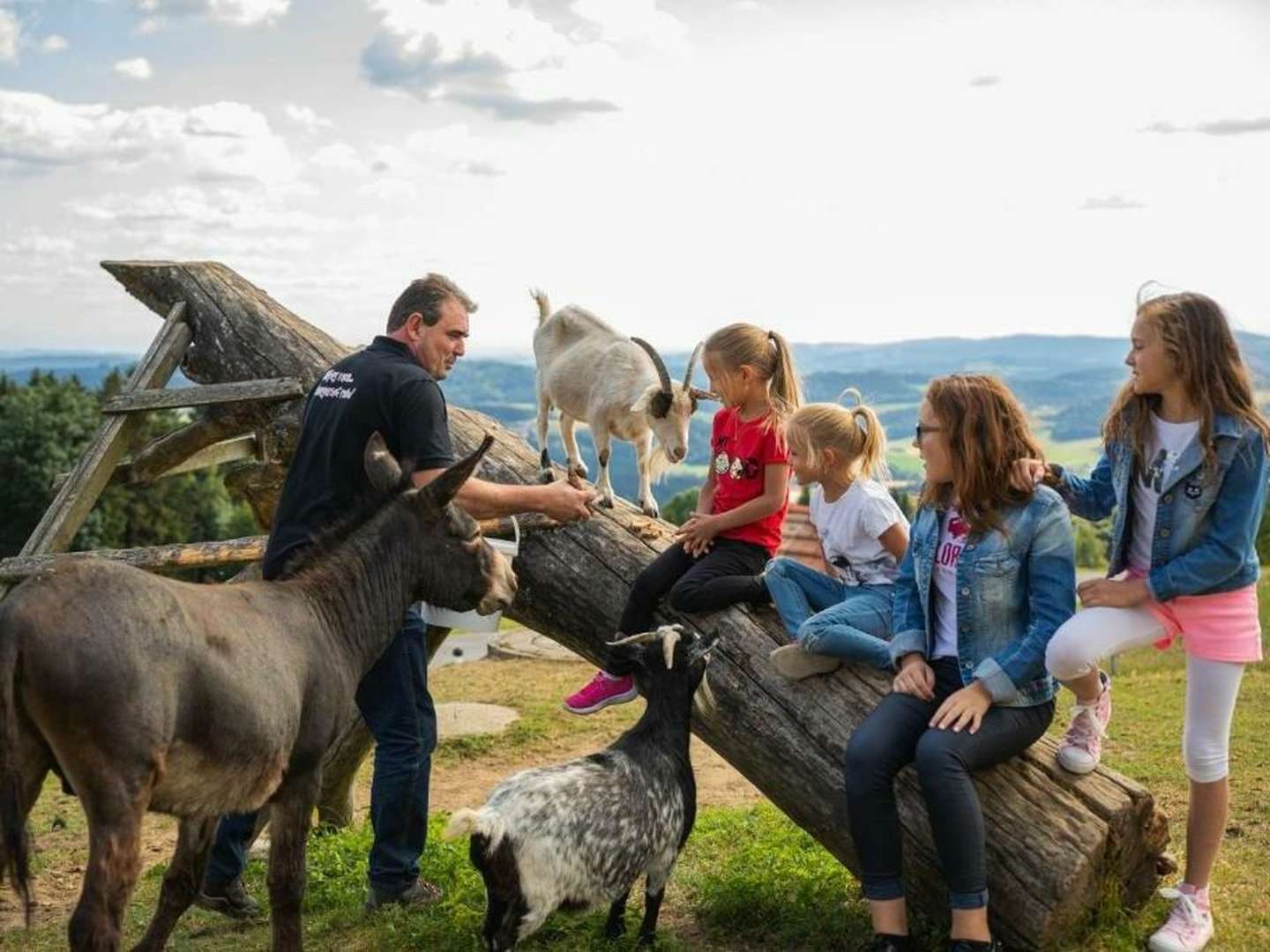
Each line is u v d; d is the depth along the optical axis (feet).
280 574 17.25
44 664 13.21
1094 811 17.35
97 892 13.35
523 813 15.80
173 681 13.97
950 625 17.26
